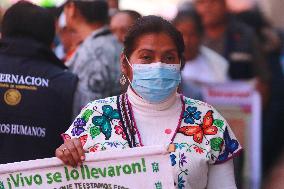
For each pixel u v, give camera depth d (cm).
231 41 880
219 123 425
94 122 425
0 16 911
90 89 720
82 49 739
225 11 882
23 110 566
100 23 782
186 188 411
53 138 571
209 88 864
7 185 411
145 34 426
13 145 563
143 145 417
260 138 844
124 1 2144
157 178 406
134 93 428
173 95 426
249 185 837
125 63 442
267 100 853
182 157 412
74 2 785
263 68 867
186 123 424
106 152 407
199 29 875
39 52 584
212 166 425
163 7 2127
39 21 586
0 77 571
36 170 411
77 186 410
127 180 408
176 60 429
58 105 575
